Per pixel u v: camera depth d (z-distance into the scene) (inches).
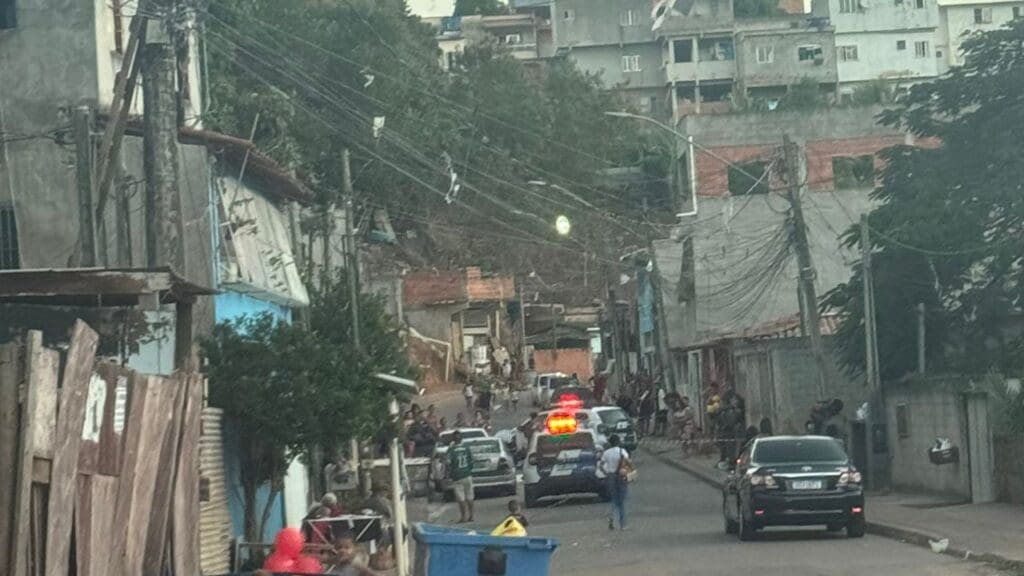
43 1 1157.1
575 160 2982.3
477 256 3395.7
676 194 2842.0
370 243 2337.6
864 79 4744.1
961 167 1715.1
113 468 572.1
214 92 1823.3
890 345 1713.8
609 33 4687.5
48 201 1141.7
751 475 1098.7
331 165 2138.3
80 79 1149.7
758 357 2166.6
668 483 1856.5
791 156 1579.7
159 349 850.8
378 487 1224.8
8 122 1149.7
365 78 2277.3
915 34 4768.7
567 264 3447.3
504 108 2891.2
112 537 571.5
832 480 1088.8
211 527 892.0
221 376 978.1
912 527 1092.5
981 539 990.4
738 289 2438.5
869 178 2608.3
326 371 1001.5
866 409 1561.3
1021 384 1273.4
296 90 2159.2
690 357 2861.7
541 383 3299.7
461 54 3110.2
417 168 2475.4
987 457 1278.3
